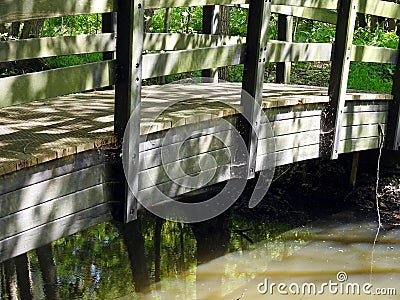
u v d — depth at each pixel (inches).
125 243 203.9
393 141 224.8
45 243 113.2
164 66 131.7
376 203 233.5
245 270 184.9
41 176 109.7
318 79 343.6
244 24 396.5
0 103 98.0
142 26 122.2
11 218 104.3
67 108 163.3
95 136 125.6
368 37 340.2
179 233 213.8
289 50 172.4
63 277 175.3
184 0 135.0
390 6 210.4
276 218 226.4
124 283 172.2
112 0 117.5
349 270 185.5
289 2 167.2
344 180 249.3
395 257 195.6
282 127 180.2
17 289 166.7
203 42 217.2
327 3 184.4
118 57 121.9
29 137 124.0
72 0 108.3
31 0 99.8
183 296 165.5
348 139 209.2
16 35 323.6
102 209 126.7
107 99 183.8
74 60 318.7
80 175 119.5
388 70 299.0
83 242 204.4
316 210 235.5
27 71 297.0
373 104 216.1
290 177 253.0
